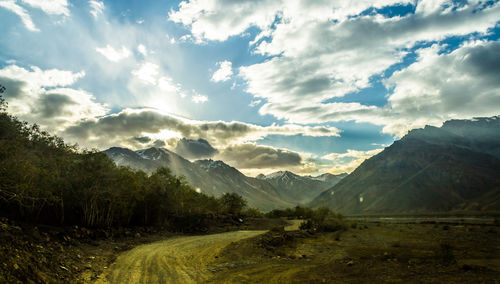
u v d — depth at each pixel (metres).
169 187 44.97
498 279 11.59
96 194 30.36
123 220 37.56
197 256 21.80
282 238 31.56
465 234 36.44
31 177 23.50
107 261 18.52
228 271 16.50
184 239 33.84
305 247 28.41
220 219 57.66
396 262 17.89
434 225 56.88
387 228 51.41
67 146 34.84
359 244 29.66
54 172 27.83
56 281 11.92
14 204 24.27
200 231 45.31
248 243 26.89
